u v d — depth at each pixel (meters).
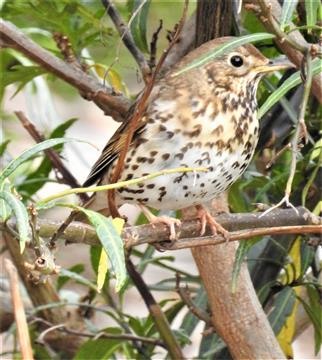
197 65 7.21
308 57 7.39
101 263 6.82
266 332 9.02
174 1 13.45
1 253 11.31
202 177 9.09
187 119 9.05
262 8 7.47
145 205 9.29
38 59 9.87
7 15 10.94
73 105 17.55
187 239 8.11
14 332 11.02
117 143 9.24
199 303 10.52
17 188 11.03
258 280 10.03
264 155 10.34
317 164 8.72
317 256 10.18
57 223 7.02
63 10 10.43
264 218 8.14
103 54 11.96
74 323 11.52
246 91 9.36
